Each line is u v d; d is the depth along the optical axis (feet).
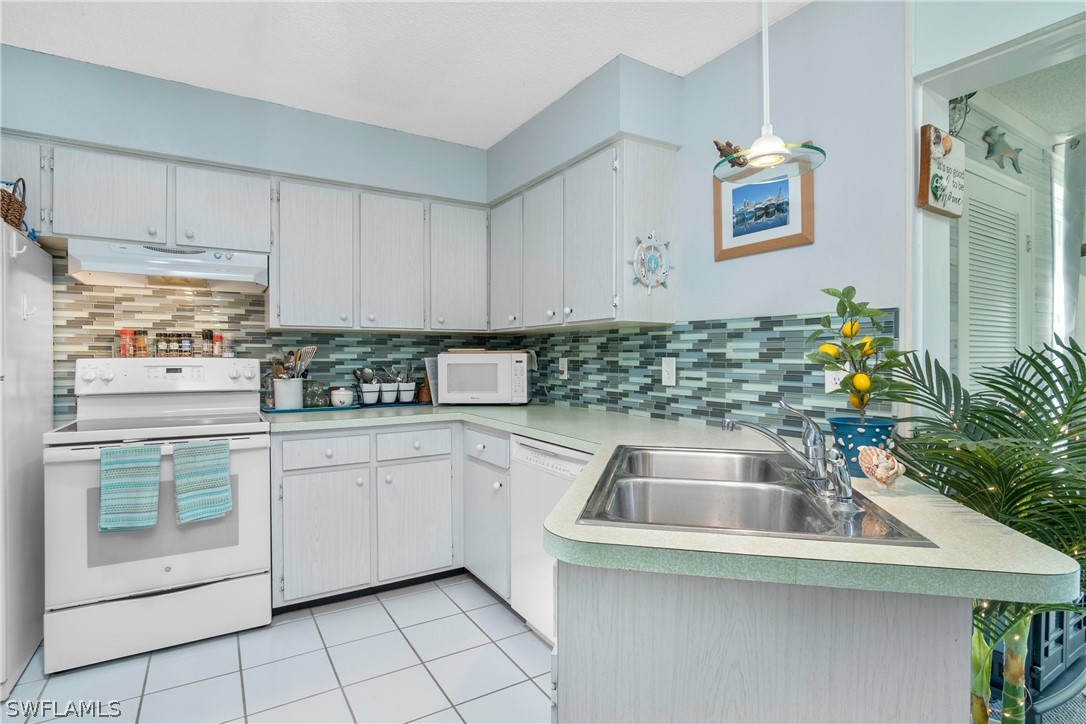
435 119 9.07
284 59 7.18
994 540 2.92
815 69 6.02
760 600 3.01
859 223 5.63
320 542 7.93
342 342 10.18
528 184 9.19
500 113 8.84
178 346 8.46
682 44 6.85
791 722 2.98
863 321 5.55
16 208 6.26
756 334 6.66
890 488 3.93
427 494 8.79
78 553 6.40
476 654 6.79
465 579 9.16
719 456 5.22
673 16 6.25
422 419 8.64
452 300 10.18
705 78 7.32
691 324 7.54
